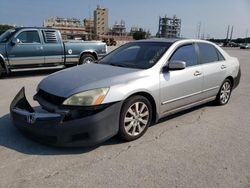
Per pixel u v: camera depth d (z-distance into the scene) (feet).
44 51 30.96
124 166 10.32
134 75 12.62
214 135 13.65
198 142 12.72
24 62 29.78
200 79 15.99
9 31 30.07
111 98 11.28
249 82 30.48
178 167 10.34
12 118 12.17
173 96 14.24
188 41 15.98
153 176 9.68
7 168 9.98
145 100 12.75
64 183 9.13
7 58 28.66
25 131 11.73
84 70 13.56
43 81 13.17
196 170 10.16
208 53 17.34
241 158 11.20
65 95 11.05
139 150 11.70
